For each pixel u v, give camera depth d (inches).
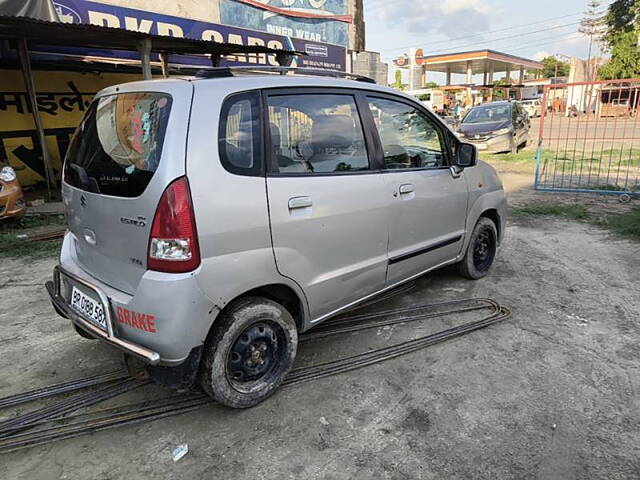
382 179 128.0
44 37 285.7
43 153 335.9
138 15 369.1
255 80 105.3
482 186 170.7
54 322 151.3
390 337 139.3
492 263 188.7
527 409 106.0
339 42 577.3
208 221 90.9
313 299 115.0
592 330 141.7
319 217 110.8
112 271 100.0
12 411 107.8
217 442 97.4
